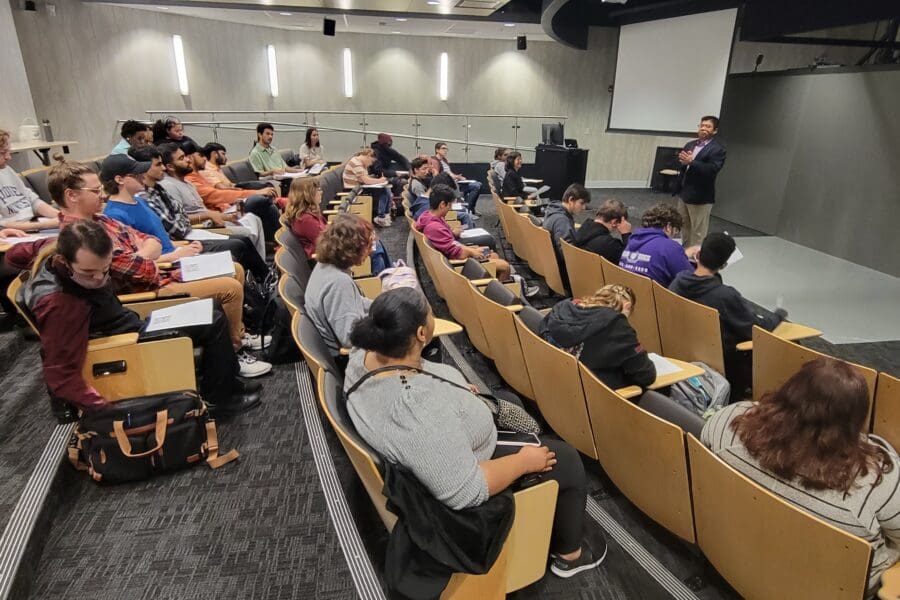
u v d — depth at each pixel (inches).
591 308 76.1
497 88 398.6
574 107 410.6
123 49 291.7
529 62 396.5
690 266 123.1
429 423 46.3
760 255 218.8
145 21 296.2
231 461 81.7
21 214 126.3
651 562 66.8
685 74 258.4
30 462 73.5
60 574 61.6
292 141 351.3
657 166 399.5
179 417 76.5
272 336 111.9
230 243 132.8
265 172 257.0
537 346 77.7
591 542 69.1
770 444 48.6
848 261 211.0
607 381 75.7
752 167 253.8
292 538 67.5
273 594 59.7
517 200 250.4
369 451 48.2
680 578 64.6
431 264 139.2
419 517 44.9
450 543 44.9
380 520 70.6
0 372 96.7
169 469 78.0
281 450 84.9
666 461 58.7
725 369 101.7
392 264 178.7
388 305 50.7
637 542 70.1
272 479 78.2
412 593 45.1
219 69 331.9
